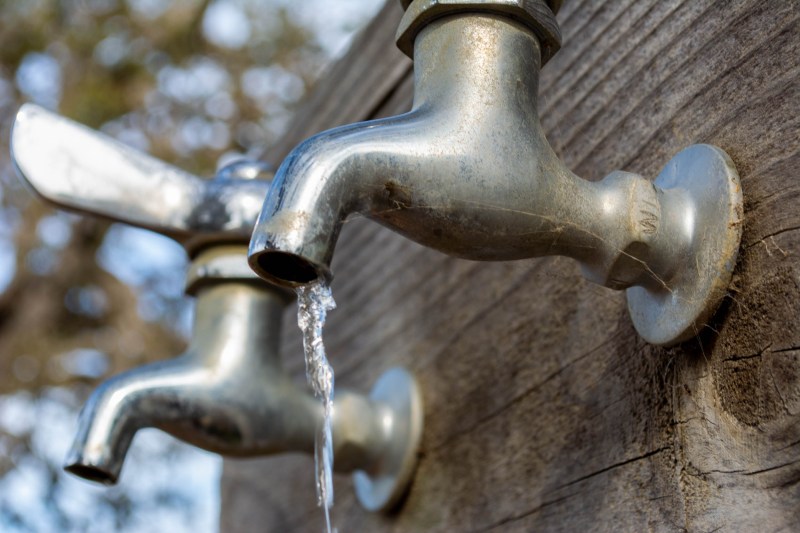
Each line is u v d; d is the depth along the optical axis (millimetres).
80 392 1600
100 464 472
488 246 395
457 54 401
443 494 517
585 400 449
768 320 382
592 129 469
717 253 390
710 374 396
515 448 479
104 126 1671
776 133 392
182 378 499
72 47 1684
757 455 379
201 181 505
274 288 519
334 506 609
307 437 523
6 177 1636
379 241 616
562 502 447
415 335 564
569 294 470
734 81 410
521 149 393
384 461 543
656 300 408
